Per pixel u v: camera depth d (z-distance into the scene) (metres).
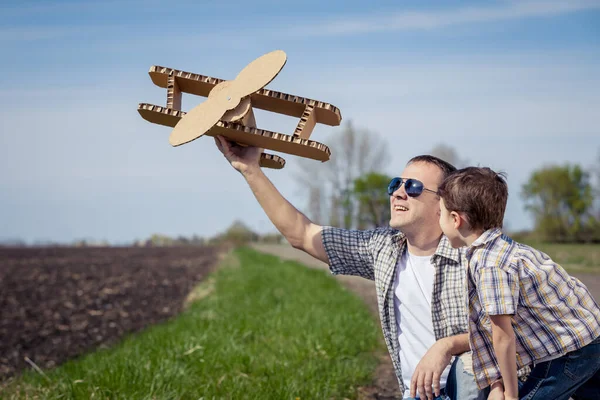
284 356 6.07
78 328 10.74
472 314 2.86
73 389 4.94
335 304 9.79
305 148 3.08
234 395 4.84
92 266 26.38
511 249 2.80
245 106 3.15
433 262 3.11
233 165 3.39
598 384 3.11
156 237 70.19
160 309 12.95
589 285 13.54
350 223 52.88
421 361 2.94
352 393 5.36
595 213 43.62
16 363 8.01
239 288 13.32
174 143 3.12
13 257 33.00
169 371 5.27
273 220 3.50
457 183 2.85
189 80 3.23
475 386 2.92
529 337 2.82
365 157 53.00
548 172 43.69
